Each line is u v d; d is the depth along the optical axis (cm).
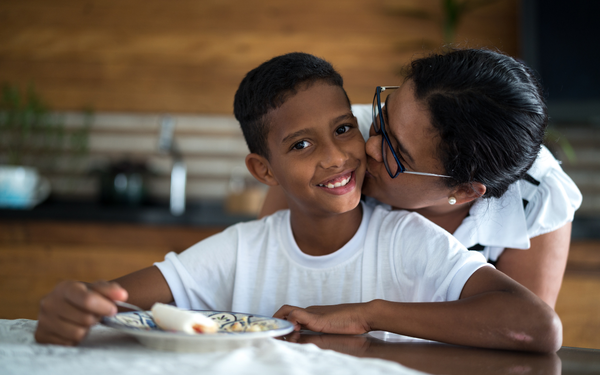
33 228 265
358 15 322
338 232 103
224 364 56
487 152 89
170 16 325
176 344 63
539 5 300
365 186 107
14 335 72
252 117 104
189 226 266
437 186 96
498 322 75
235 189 311
